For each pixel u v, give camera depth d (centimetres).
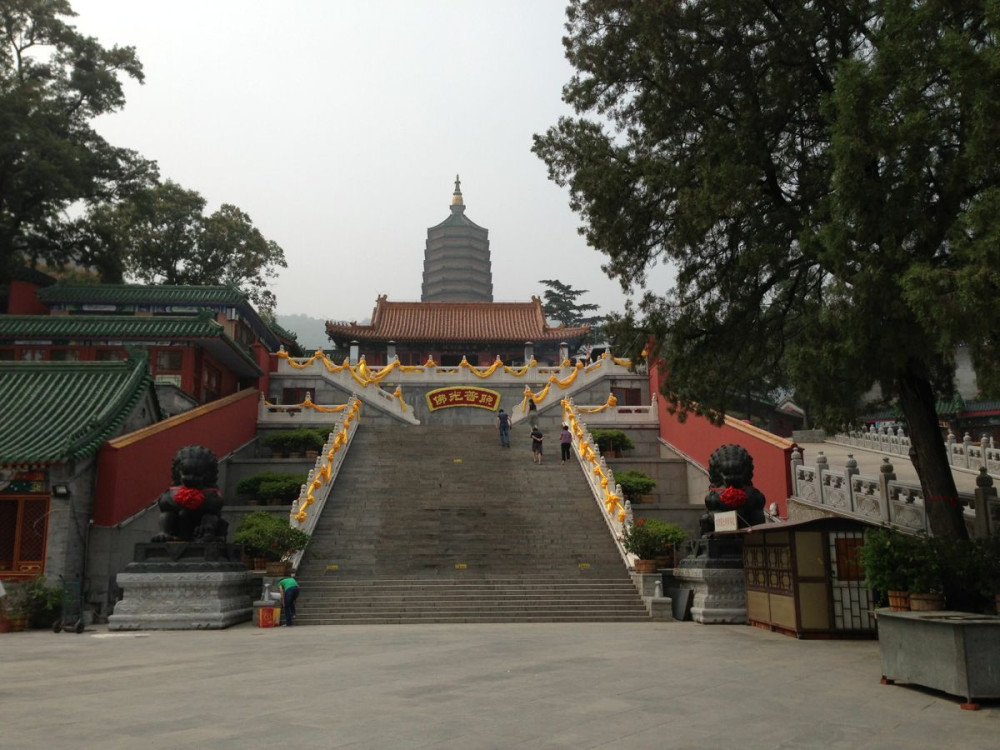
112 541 2166
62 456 2047
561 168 1792
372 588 2009
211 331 3164
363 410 3912
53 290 3769
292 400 4069
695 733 714
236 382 3853
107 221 4431
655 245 1747
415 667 1110
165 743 672
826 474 2156
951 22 1191
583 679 1002
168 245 5122
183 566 1847
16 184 3744
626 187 1678
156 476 2461
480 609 1916
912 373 1455
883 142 1174
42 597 1931
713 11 1503
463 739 689
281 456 3338
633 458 3164
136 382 2430
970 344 1109
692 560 1919
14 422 2244
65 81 4147
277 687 950
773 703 852
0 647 1444
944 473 1457
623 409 3691
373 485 2755
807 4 1478
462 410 4159
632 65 1652
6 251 3947
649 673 1051
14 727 736
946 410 4478
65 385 2439
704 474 2977
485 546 2306
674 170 1562
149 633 1706
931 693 909
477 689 929
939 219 1227
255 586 2036
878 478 1923
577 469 2941
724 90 1545
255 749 652
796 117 1560
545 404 3966
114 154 4153
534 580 2081
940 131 1181
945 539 1277
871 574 1253
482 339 5981
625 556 2198
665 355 1794
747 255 1502
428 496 2667
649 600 1916
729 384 1750
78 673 1086
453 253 9631
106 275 4384
